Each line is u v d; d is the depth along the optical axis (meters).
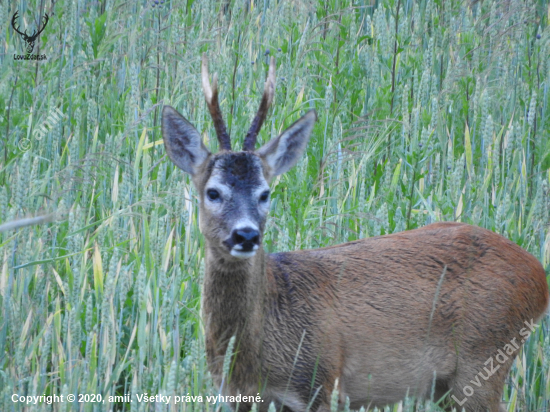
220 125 9.70
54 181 12.02
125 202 11.02
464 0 20.59
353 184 12.50
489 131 13.01
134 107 13.51
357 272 9.45
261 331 8.87
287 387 8.92
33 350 8.76
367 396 9.12
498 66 17.44
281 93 15.30
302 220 11.28
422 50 19.02
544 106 15.91
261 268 8.89
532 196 13.91
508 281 9.50
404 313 9.29
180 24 17.73
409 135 14.41
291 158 10.14
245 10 20.02
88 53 15.21
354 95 15.01
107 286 8.73
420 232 10.04
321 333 9.01
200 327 9.23
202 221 9.20
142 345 8.81
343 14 16.86
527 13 19.52
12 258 9.40
